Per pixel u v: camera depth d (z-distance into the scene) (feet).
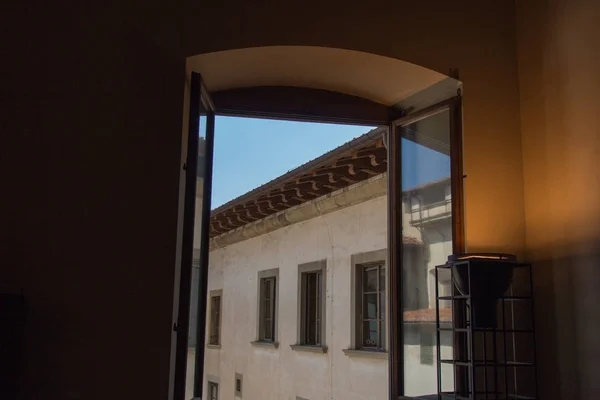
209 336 35.12
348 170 19.03
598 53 9.39
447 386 10.37
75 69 9.18
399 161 11.94
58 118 9.00
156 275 8.91
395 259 11.60
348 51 10.43
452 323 10.14
